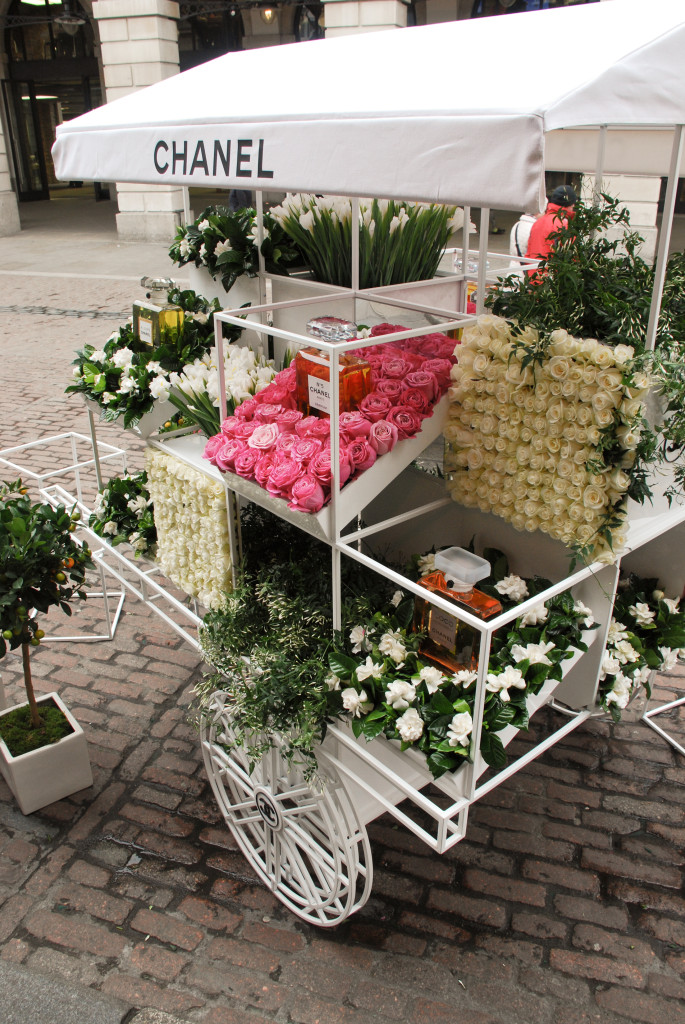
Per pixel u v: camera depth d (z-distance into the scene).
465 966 2.23
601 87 1.41
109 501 3.22
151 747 3.07
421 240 3.37
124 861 2.58
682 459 2.12
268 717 2.07
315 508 1.87
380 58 2.20
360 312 3.29
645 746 3.08
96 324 8.57
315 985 2.18
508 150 1.33
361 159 1.59
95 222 15.45
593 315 1.98
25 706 2.92
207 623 2.36
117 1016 2.10
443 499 2.23
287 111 1.79
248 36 16.47
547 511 1.99
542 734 3.13
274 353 3.62
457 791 1.78
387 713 1.86
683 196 13.63
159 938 2.32
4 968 2.23
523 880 2.51
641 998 2.14
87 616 3.92
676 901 2.44
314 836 2.57
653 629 2.55
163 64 11.88
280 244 3.48
